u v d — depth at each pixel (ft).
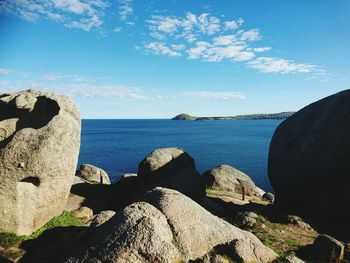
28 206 45.01
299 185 71.26
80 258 31.04
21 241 42.50
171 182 82.48
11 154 43.45
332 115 69.26
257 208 65.16
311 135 70.49
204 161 239.50
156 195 38.81
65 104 51.93
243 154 275.59
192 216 36.09
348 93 70.44
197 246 33.73
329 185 66.95
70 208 73.20
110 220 34.86
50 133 46.14
